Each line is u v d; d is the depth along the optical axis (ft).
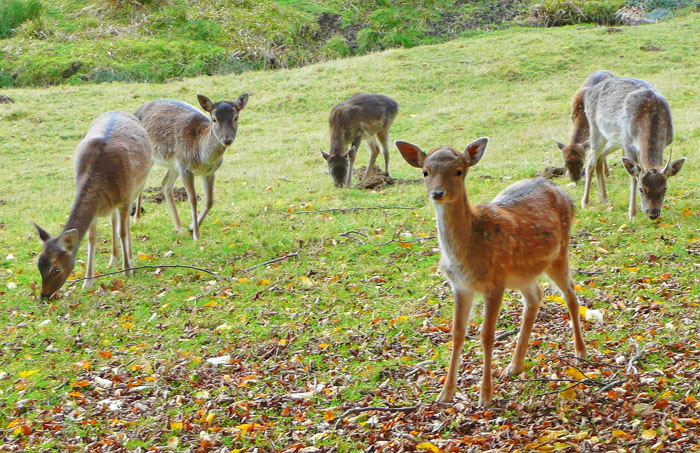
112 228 31.65
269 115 65.26
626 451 15.99
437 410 18.49
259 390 20.70
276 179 45.83
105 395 21.01
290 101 67.62
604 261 27.20
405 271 28.14
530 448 16.37
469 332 22.80
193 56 88.12
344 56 92.27
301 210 36.94
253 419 19.20
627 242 28.89
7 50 87.35
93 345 24.16
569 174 38.27
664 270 25.89
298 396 20.08
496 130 56.18
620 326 22.13
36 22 92.99
